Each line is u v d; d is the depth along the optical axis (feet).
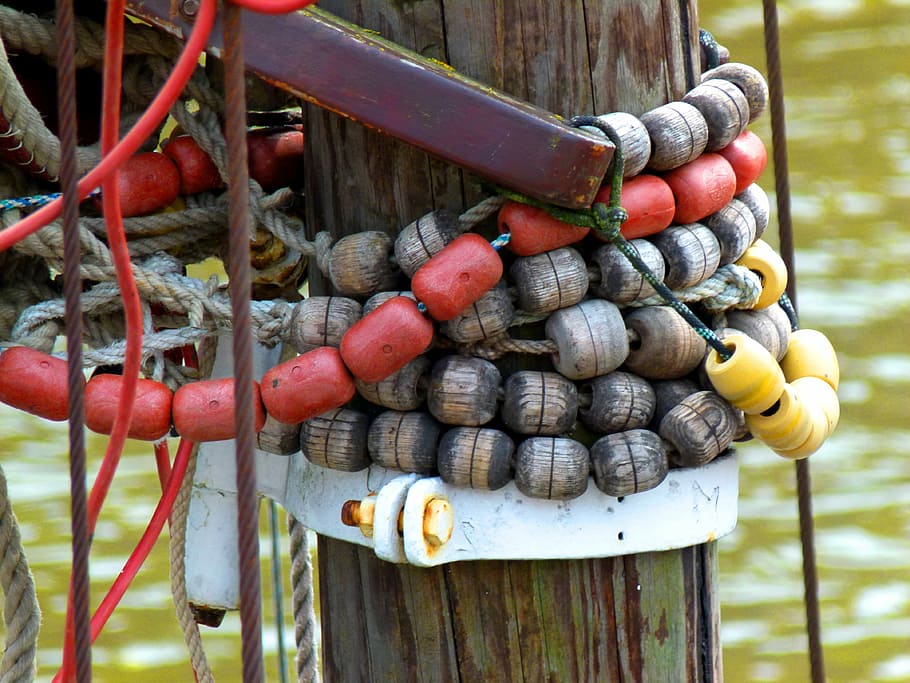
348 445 32.83
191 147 34.94
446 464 31.89
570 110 32.35
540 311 31.76
